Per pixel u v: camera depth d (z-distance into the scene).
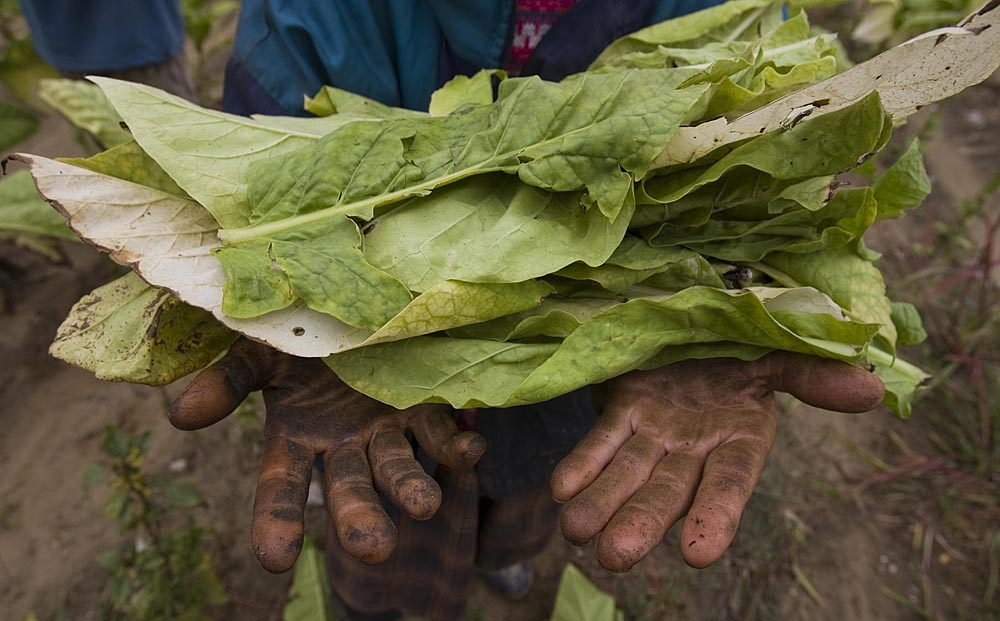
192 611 2.08
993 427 2.74
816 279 1.14
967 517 2.61
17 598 2.34
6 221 2.39
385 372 0.98
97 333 1.02
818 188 1.03
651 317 1.03
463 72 1.39
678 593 2.41
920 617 2.44
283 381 1.05
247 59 1.34
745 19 1.38
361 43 1.33
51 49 2.40
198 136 1.05
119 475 1.94
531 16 1.34
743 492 0.95
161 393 2.84
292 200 1.01
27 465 2.62
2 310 3.03
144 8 2.39
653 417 1.06
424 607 1.90
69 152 3.58
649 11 1.34
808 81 1.04
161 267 0.95
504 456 1.57
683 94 0.99
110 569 2.05
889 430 2.85
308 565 2.20
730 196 1.08
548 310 1.06
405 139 1.07
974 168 3.83
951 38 0.88
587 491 0.96
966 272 2.96
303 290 0.93
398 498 0.91
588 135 1.00
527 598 2.45
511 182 1.08
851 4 4.58
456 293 0.96
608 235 1.00
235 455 2.67
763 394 1.10
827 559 2.53
